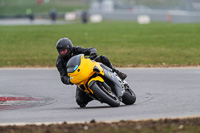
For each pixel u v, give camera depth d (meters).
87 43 84.75
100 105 32.59
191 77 45.53
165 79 44.59
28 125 22.84
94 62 28.55
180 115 25.84
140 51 73.44
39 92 39.69
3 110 30.98
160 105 30.34
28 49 80.06
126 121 22.97
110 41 89.75
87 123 22.72
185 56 65.62
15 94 38.88
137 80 44.38
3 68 56.75
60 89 41.12
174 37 94.69
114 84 28.88
